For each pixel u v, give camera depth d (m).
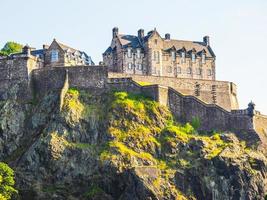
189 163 156.50
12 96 169.38
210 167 156.00
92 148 156.75
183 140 160.88
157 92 167.00
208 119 169.75
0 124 163.75
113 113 162.25
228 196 154.62
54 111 163.00
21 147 161.50
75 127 159.25
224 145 162.88
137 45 195.75
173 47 199.62
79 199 148.75
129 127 160.38
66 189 150.38
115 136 157.88
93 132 160.25
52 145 154.25
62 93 164.88
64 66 172.12
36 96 170.88
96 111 164.50
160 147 158.88
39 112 164.88
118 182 149.38
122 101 164.62
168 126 164.38
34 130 163.00
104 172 150.50
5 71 172.62
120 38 196.38
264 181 159.75
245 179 157.12
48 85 170.50
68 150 154.75
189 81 182.75
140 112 163.62
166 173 152.50
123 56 192.25
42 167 152.88
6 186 138.12
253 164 160.62
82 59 195.38
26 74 170.88
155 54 195.75
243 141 167.88
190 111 169.88
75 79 170.12
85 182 150.75
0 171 139.75
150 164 154.12
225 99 187.12
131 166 151.38
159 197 146.62
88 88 169.50
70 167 152.50
